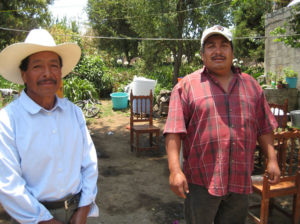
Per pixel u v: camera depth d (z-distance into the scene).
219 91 1.74
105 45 24.44
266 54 8.54
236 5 10.25
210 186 1.71
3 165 1.22
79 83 10.27
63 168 1.37
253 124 1.77
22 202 1.22
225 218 1.93
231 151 1.69
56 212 1.38
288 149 4.85
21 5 16.67
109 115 8.92
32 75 1.36
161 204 3.31
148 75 13.27
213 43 1.78
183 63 13.64
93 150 1.58
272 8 8.13
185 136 1.86
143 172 4.38
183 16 11.12
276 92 7.20
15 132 1.27
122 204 3.31
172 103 1.80
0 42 15.83
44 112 1.35
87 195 1.45
